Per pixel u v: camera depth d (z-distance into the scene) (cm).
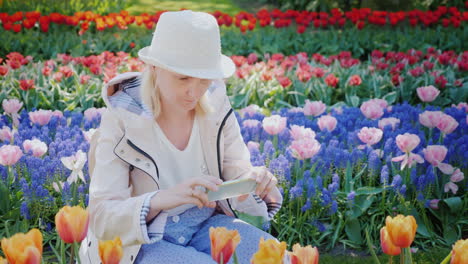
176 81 219
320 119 427
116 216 213
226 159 255
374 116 460
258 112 488
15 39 860
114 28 976
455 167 380
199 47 216
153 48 225
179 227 236
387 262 334
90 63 646
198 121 240
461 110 483
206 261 215
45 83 600
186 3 1412
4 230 344
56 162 371
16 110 467
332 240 352
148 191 233
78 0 1162
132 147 225
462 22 972
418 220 362
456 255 174
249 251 226
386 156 391
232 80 626
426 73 649
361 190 364
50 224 359
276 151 409
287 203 366
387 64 675
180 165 238
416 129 437
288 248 346
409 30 975
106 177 225
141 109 227
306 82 607
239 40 903
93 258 230
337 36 925
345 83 624
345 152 379
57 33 920
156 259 219
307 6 1258
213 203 222
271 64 658
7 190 362
